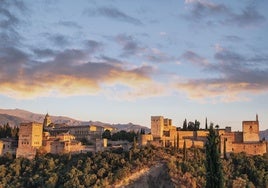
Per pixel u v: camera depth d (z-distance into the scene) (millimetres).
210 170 101188
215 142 102625
